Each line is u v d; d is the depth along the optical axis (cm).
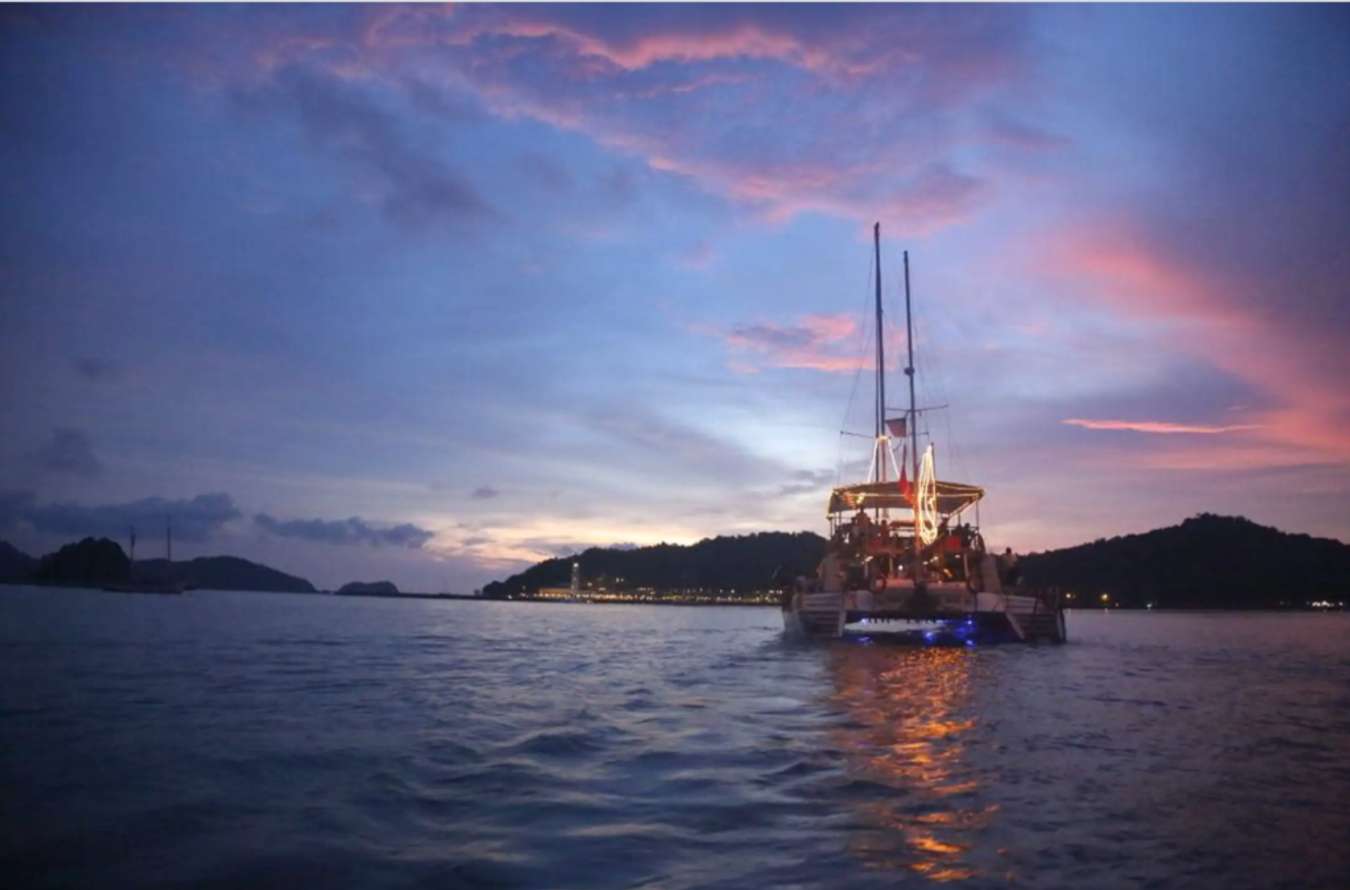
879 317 4350
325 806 840
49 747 1134
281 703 1573
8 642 3164
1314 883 624
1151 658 2798
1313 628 6281
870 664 2464
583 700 1633
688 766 1014
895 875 635
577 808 828
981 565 3319
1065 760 1046
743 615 10494
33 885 632
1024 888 610
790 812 808
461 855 690
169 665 2317
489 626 5631
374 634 4162
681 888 612
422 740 1187
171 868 666
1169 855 681
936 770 987
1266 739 1212
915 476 3941
